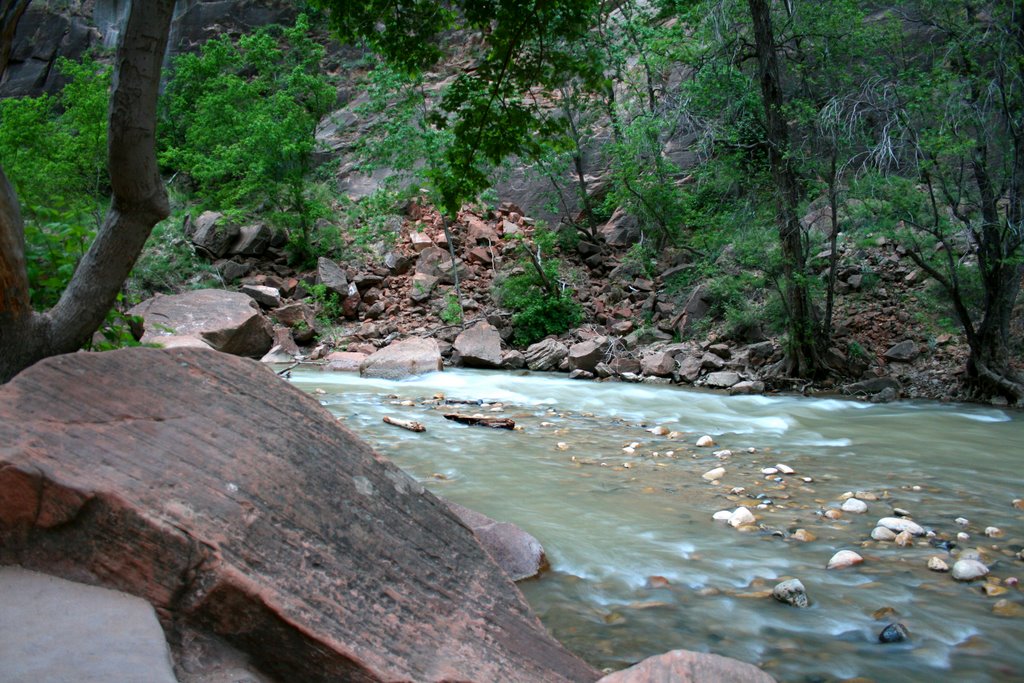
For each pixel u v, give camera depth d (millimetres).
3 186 3420
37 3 31672
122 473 2369
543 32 5453
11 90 30812
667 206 18266
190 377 2799
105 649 1954
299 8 30438
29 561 2281
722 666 2453
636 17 21188
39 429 2396
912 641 3561
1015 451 8562
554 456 7469
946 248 12711
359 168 20812
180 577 2252
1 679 1779
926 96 12242
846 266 16594
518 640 2748
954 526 5406
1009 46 12562
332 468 2787
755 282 15039
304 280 20281
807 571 4449
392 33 5391
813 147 14492
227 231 20984
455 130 5719
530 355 17156
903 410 12141
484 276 20766
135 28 3492
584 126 20969
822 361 14500
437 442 7906
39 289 4496
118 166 3627
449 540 2914
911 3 13820
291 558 2434
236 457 2596
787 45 16094
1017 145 12500
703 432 9648
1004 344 13070
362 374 14586
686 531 5125
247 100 22547
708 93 15672
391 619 2498
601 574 4328
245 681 2145
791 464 7574
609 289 19516
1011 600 4039
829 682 3186
